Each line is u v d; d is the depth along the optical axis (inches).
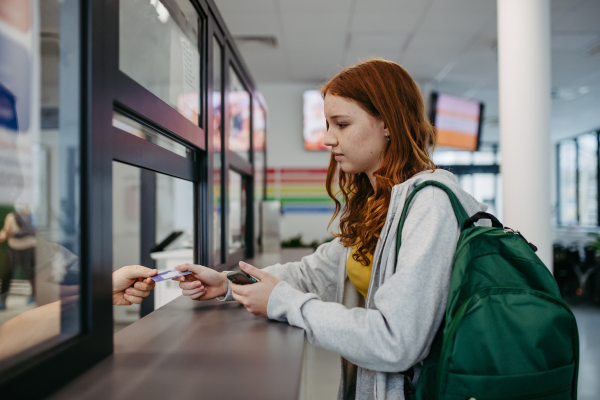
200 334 32.9
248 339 31.4
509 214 105.2
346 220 43.9
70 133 25.1
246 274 38.6
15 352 22.4
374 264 33.7
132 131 34.4
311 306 31.9
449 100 232.8
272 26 170.4
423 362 30.2
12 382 19.1
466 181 306.3
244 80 96.6
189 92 53.1
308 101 246.5
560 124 309.3
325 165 251.1
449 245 29.5
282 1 150.6
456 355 26.6
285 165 251.6
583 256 211.6
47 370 21.6
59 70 24.7
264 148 142.9
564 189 353.7
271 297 34.1
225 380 24.0
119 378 24.2
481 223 33.2
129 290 38.4
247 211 108.1
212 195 60.4
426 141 37.9
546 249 102.5
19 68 23.9
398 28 171.5
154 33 40.8
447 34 177.3
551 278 29.5
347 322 28.8
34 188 24.8
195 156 56.6
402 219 31.7
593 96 252.4
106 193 27.5
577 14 158.6
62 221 25.3
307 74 231.3
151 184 115.5
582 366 117.3
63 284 25.4
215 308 42.5
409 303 27.2
